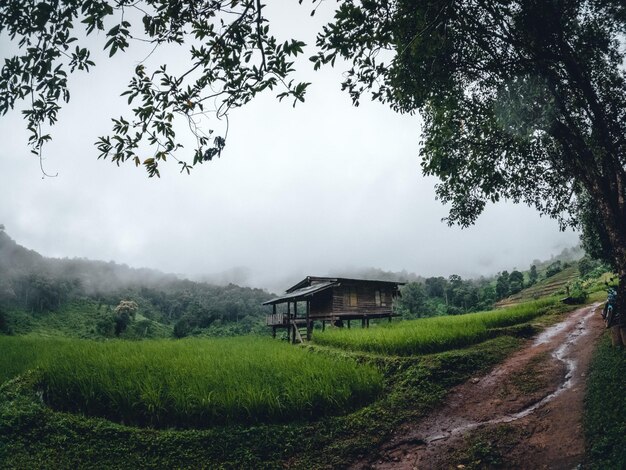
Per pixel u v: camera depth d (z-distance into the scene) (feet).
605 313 49.96
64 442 24.53
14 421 25.53
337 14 15.83
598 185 27.50
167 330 301.43
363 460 23.53
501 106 27.20
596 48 27.32
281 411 27.63
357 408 30.40
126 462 23.04
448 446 23.52
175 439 24.97
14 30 13.65
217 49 14.96
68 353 42.47
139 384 29.86
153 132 15.38
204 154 15.43
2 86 14.17
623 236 26.78
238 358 41.16
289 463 23.30
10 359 42.83
